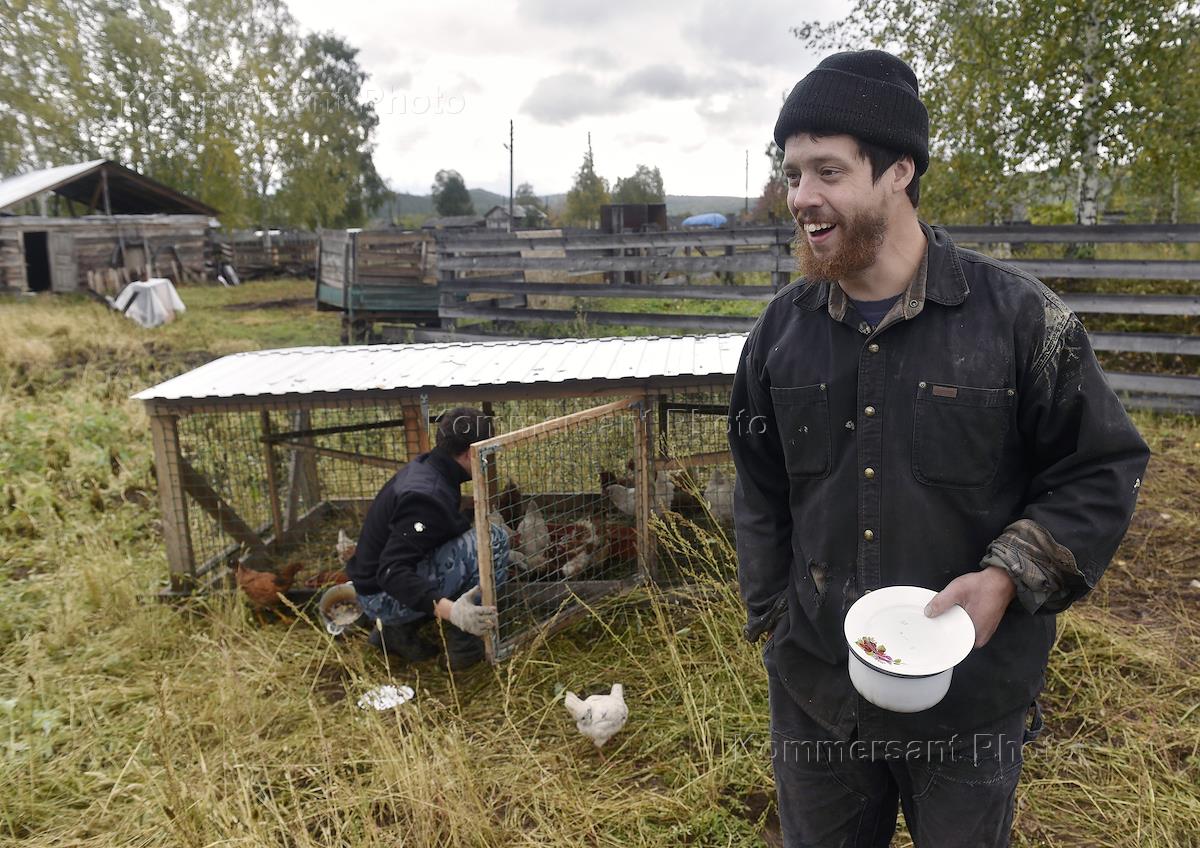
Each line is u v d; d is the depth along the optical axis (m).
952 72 9.38
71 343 12.52
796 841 1.79
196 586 4.38
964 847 1.57
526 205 51.38
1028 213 10.91
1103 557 1.38
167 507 4.35
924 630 1.41
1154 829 2.63
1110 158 8.73
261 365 4.73
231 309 19.06
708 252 15.42
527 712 3.44
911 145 1.40
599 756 3.17
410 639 3.86
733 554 3.96
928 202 9.79
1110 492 1.38
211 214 25.73
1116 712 3.23
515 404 5.25
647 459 4.14
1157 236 7.16
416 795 2.77
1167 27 8.12
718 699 3.34
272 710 3.49
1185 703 3.28
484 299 13.26
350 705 3.43
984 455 1.46
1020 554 1.38
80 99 31.78
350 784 3.02
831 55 1.44
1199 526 4.89
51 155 32.94
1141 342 7.36
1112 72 8.49
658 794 2.90
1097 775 2.90
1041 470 1.50
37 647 3.95
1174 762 2.96
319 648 3.97
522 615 4.07
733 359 4.31
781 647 1.75
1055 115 8.71
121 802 3.04
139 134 34.97
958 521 1.49
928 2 9.52
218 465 5.01
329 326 15.62
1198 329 7.91
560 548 4.31
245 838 2.53
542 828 2.74
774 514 1.81
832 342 1.57
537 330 11.24
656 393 4.12
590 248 10.49
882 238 1.44
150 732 3.27
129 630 4.06
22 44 30.62
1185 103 8.14
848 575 1.59
